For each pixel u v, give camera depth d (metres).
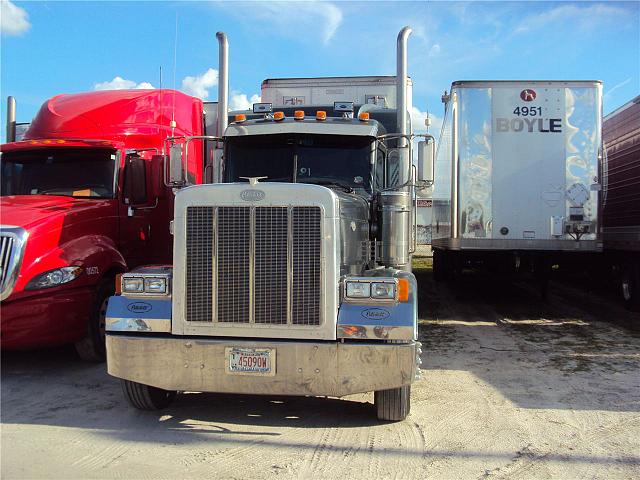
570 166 8.77
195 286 4.33
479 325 8.87
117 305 4.48
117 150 7.36
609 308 10.42
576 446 4.21
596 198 8.75
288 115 7.91
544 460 3.96
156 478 3.70
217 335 4.32
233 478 3.70
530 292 12.44
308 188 4.26
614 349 7.26
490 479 3.67
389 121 7.37
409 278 4.64
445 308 10.41
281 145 6.21
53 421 4.77
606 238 10.78
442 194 10.26
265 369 4.21
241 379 4.24
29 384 5.86
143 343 4.38
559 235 8.75
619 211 10.36
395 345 4.17
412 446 4.20
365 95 9.50
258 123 6.23
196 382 4.30
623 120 10.23
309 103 9.53
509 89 8.84
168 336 4.42
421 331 8.41
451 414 4.89
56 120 7.81
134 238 7.50
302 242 4.24
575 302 11.11
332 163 6.10
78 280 6.17
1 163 7.65
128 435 4.45
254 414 4.91
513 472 3.78
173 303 4.36
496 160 8.85
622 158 10.24
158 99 8.30
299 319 4.23
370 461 3.94
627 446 4.21
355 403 5.19
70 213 6.42
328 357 4.18
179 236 4.35
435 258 13.23
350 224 4.77
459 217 8.90
